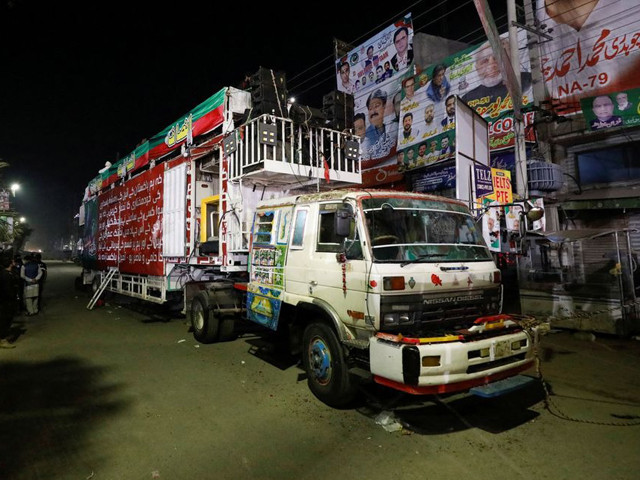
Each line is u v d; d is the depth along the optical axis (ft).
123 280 37.40
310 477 10.01
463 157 23.54
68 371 18.45
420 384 10.77
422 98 40.63
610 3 29.07
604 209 30.40
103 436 12.17
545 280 27.53
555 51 31.81
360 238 13.06
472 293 13.84
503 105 34.32
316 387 14.89
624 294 25.03
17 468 10.37
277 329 17.10
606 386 16.14
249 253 19.76
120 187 38.93
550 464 10.52
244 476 10.05
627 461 10.63
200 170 26.91
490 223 22.79
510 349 12.13
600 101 29.76
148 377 17.62
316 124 22.44
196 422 13.17
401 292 12.28
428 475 10.07
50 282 68.18
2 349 22.40
